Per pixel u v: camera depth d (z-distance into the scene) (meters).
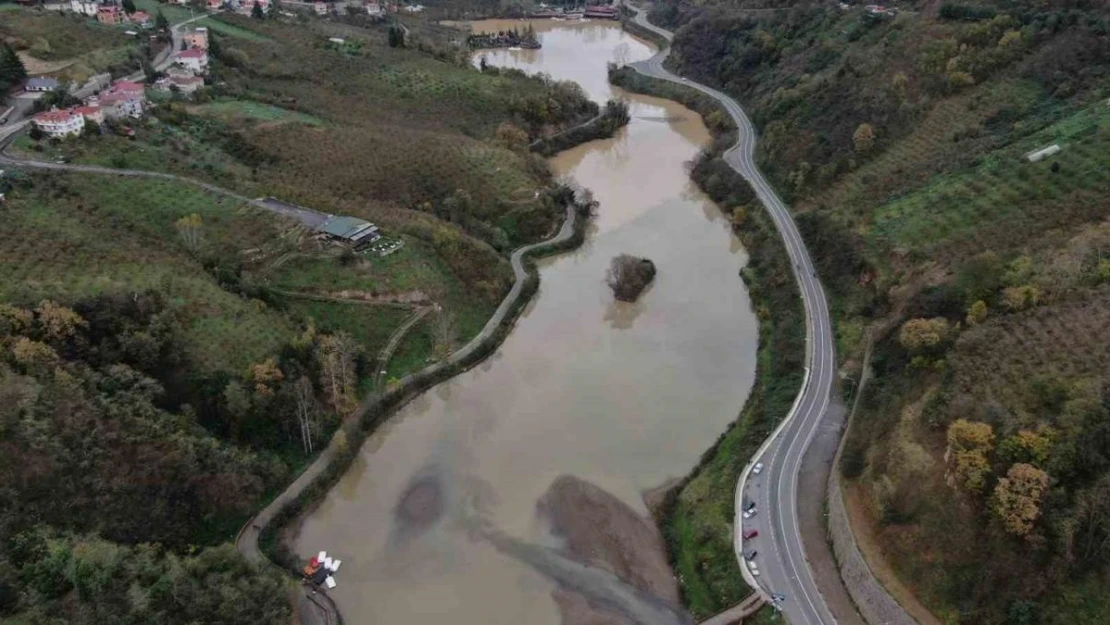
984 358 80.62
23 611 62.38
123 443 80.50
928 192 132.00
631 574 81.56
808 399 101.25
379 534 87.25
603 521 87.19
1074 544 62.97
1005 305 88.31
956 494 70.19
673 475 94.56
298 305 112.81
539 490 92.31
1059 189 113.75
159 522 79.38
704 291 134.88
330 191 143.50
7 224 103.06
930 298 99.81
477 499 91.50
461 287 125.69
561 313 128.75
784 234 143.00
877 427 85.31
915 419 80.19
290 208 130.38
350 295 116.75
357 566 83.12
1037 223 110.06
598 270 141.62
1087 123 126.19
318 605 78.38
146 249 108.44
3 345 82.56
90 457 77.56
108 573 67.44
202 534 82.88
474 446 99.75
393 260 123.56
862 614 72.50
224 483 84.81
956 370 81.25
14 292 89.75
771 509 84.62
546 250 145.12
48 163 123.50
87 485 76.31
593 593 79.62
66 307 89.12
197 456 84.69
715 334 122.94
